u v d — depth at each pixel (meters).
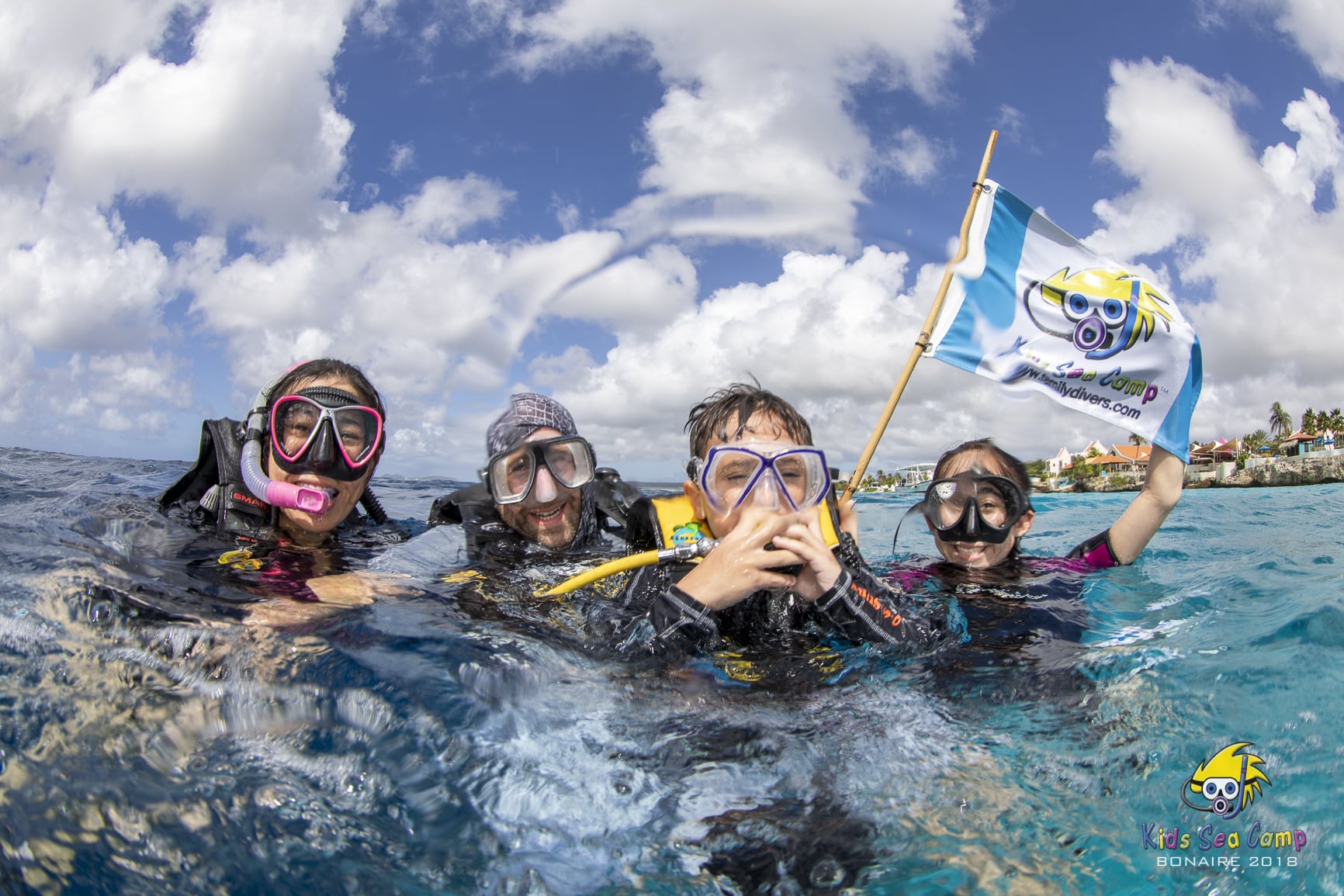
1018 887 0.43
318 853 0.43
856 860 0.45
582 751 0.56
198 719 0.52
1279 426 18.59
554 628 0.80
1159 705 0.67
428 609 0.80
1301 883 0.43
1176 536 1.85
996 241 1.27
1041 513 2.69
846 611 0.79
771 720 0.62
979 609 0.96
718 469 0.84
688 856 0.46
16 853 0.38
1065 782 0.54
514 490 1.14
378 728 0.54
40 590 0.69
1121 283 1.22
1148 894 0.43
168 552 0.91
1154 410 1.20
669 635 0.74
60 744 0.47
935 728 0.62
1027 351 1.24
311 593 0.80
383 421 1.02
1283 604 1.02
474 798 0.49
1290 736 0.60
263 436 1.02
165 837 0.41
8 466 2.39
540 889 0.42
